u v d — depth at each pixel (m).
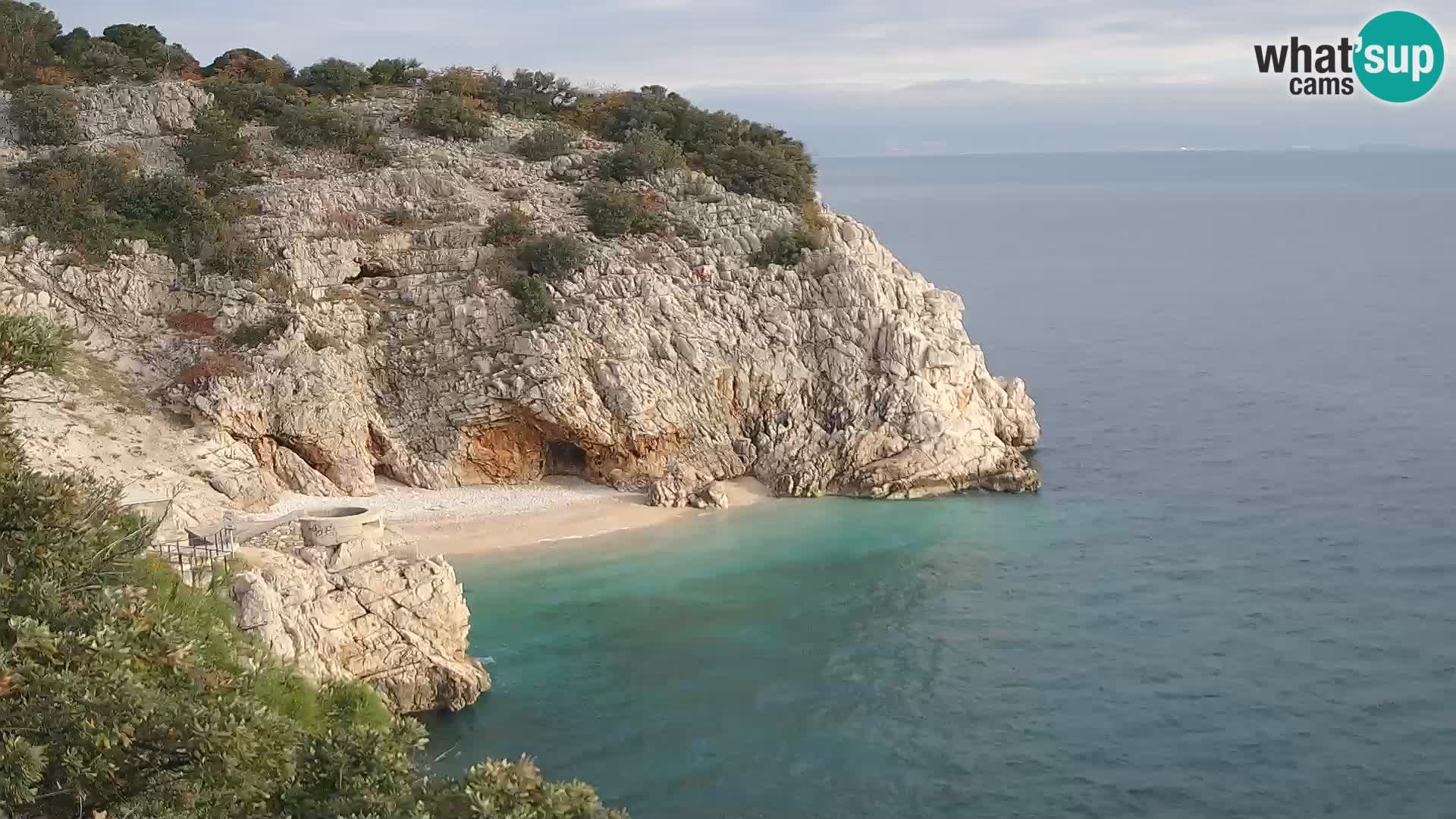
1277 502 78.69
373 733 28.06
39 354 28.95
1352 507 77.44
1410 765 46.16
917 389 83.56
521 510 76.38
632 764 46.22
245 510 68.38
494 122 106.88
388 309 83.19
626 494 80.44
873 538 72.62
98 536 28.09
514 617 60.06
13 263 76.81
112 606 25.45
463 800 25.88
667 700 51.44
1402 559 67.88
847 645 57.38
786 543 71.81
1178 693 52.12
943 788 44.88
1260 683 52.94
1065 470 87.12
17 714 23.05
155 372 75.31
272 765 25.84
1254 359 127.94
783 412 84.56
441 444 79.62
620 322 82.12
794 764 46.53
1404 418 100.44
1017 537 72.75
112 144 91.12
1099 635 58.25
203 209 83.62
